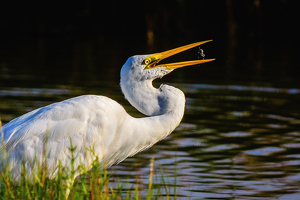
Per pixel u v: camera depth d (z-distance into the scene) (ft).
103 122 24.80
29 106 49.65
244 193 28.86
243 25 160.15
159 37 159.33
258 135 41.70
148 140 26.30
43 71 78.69
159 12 167.22
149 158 35.42
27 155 23.54
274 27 159.94
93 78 72.02
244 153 36.60
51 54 107.34
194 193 28.71
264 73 79.51
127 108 50.42
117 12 173.47
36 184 21.53
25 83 65.21
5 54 104.06
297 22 157.38
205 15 165.37
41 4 171.12
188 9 165.48
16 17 172.24
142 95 26.04
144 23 173.06
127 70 26.05
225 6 159.74
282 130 43.34
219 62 95.09
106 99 25.57
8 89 59.98
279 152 37.04
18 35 163.73
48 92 58.44
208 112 50.26
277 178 31.55
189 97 57.82
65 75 74.54
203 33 162.81
